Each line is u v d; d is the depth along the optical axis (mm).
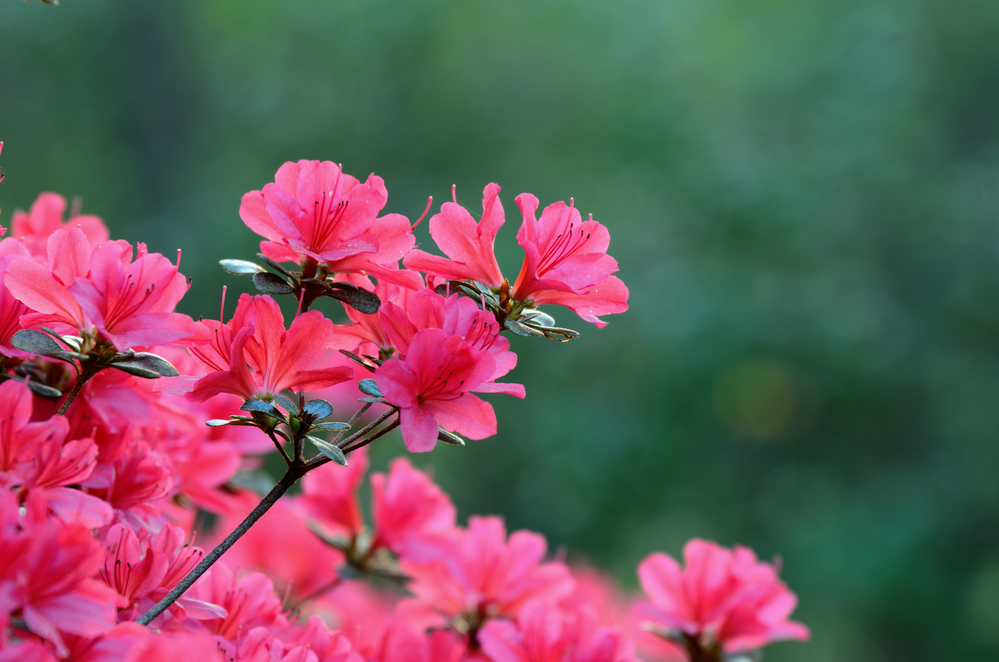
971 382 7863
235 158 9039
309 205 1567
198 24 9828
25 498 1435
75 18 9492
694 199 8461
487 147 9477
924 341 8070
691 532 8273
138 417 1641
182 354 2006
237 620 1731
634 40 9914
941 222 8133
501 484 8094
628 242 8797
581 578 3229
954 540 7516
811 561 7559
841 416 8133
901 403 8086
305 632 1768
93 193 9523
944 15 8469
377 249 1551
